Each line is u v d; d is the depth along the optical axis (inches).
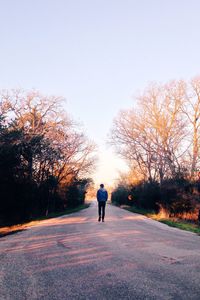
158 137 1731.1
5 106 1353.3
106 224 778.2
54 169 1758.1
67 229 661.3
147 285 245.3
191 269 296.4
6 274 283.1
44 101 1571.1
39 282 257.1
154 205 1705.2
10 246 438.3
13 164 1049.5
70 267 306.7
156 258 346.6
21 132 1101.1
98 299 214.1
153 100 1733.5
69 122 1636.3
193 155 1417.3
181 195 1246.9
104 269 297.7
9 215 1150.3
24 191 1168.2
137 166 2108.8
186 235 587.5
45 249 407.2
